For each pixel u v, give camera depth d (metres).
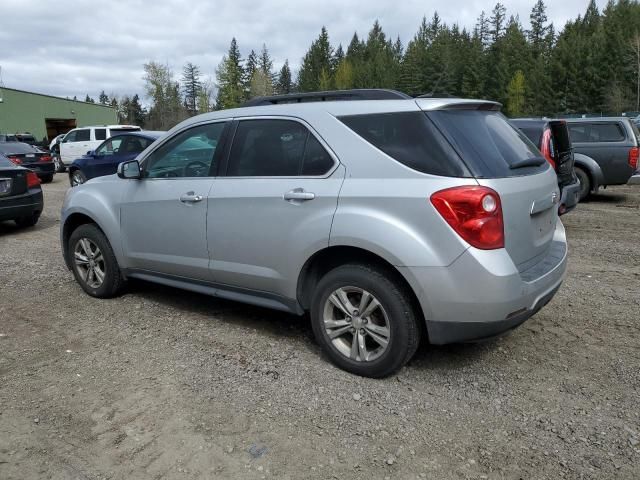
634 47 66.12
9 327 4.52
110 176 5.12
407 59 89.19
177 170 4.45
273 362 3.79
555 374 3.58
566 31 90.44
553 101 72.06
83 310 4.91
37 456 2.79
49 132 45.34
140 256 4.73
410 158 3.25
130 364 3.79
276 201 3.69
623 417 3.06
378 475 2.61
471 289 3.05
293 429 2.99
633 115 42.50
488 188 3.06
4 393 3.40
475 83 80.69
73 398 3.34
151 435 2.95
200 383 3.50
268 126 3.90
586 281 5.63
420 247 3.12
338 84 101.31
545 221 3.70
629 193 12.58
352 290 3.49
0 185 8.62
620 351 3.91
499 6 96.88
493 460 2.72
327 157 3.54
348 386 3.44
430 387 3.42
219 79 88.88
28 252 7.47
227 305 5.01
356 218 3.30
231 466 2.69
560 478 2.58
